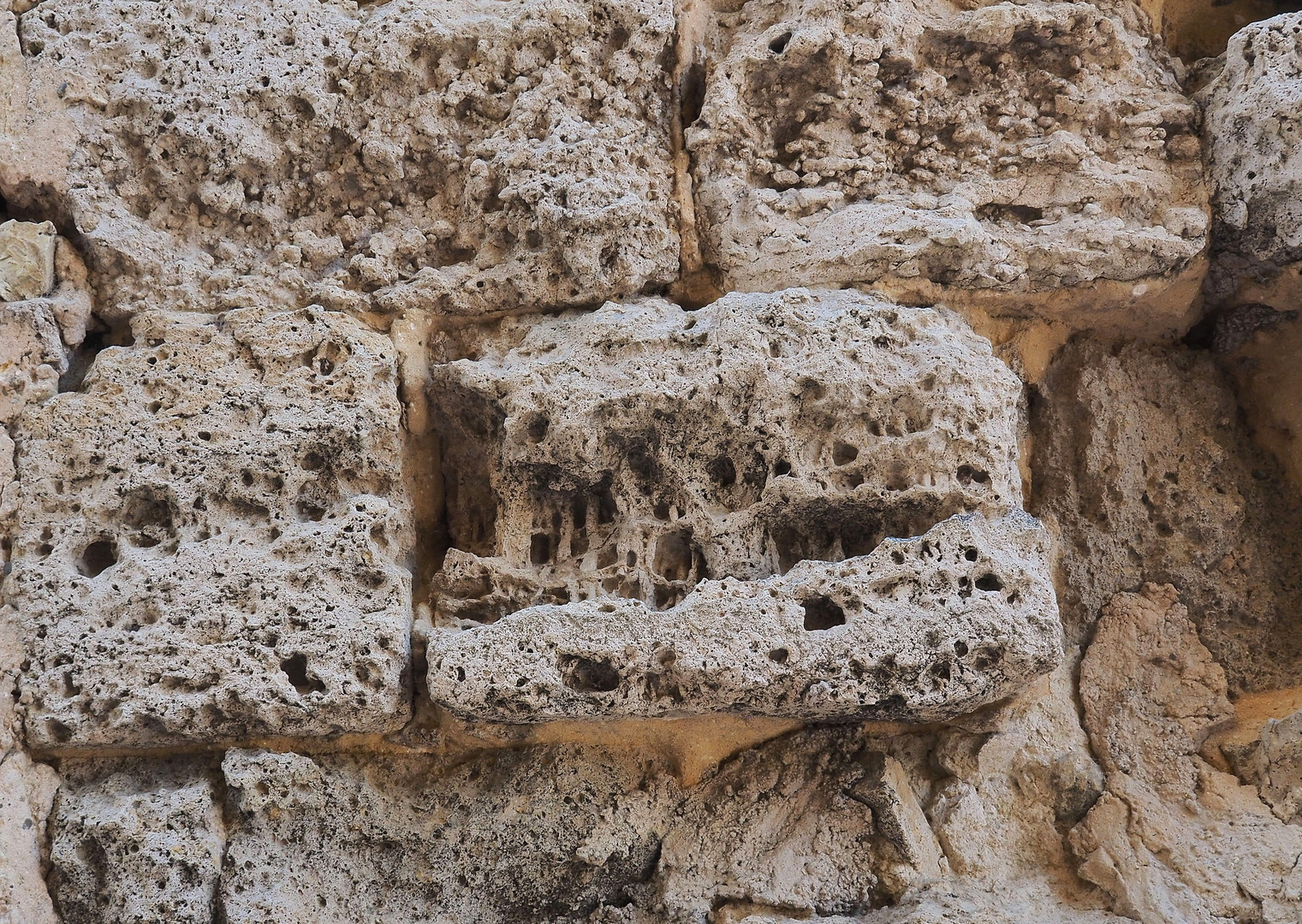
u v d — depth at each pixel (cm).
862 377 165
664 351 169
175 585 162
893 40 182
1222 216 183
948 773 173
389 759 172
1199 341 206
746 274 182
